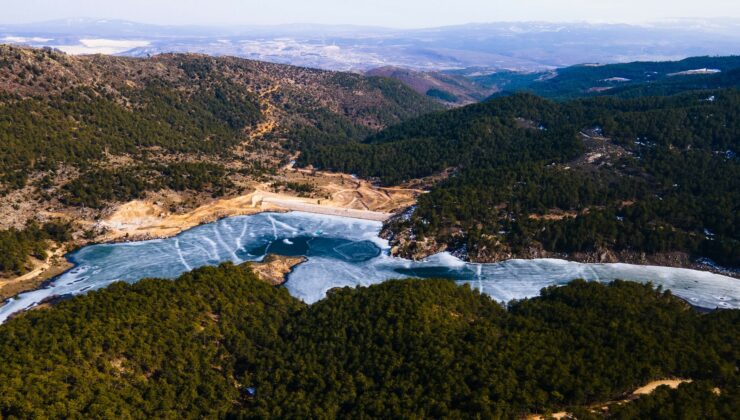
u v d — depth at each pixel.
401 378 85.44
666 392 77.69
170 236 177.75
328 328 100.56
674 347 89.81
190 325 97.12
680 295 138.25
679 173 183.75
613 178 187.38
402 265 158.62
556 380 81.06
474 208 176.62
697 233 161.12
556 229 163.25
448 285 115.69
